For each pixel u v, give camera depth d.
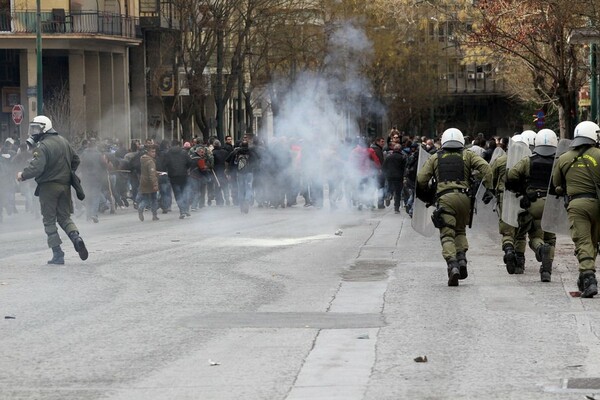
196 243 32.97
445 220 22.20
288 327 17.33
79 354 15.26
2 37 82.94
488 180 22.31
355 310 19.09
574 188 20.80
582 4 44.19
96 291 21.73
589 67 51.31
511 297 20.56
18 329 17.28
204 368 14.27
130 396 12.75
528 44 51.66
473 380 13.49
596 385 13.21
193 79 81.62
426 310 19.03
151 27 91.38
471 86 165.00
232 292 21.52
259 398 12.58
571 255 28.64
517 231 24.47
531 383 13.33
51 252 30.30
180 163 47.34
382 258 28.09
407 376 13.72
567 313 18.59
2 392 12.99
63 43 83.12
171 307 19.56
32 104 79.19
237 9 82.69
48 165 26.45
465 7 51.84
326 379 13.55
